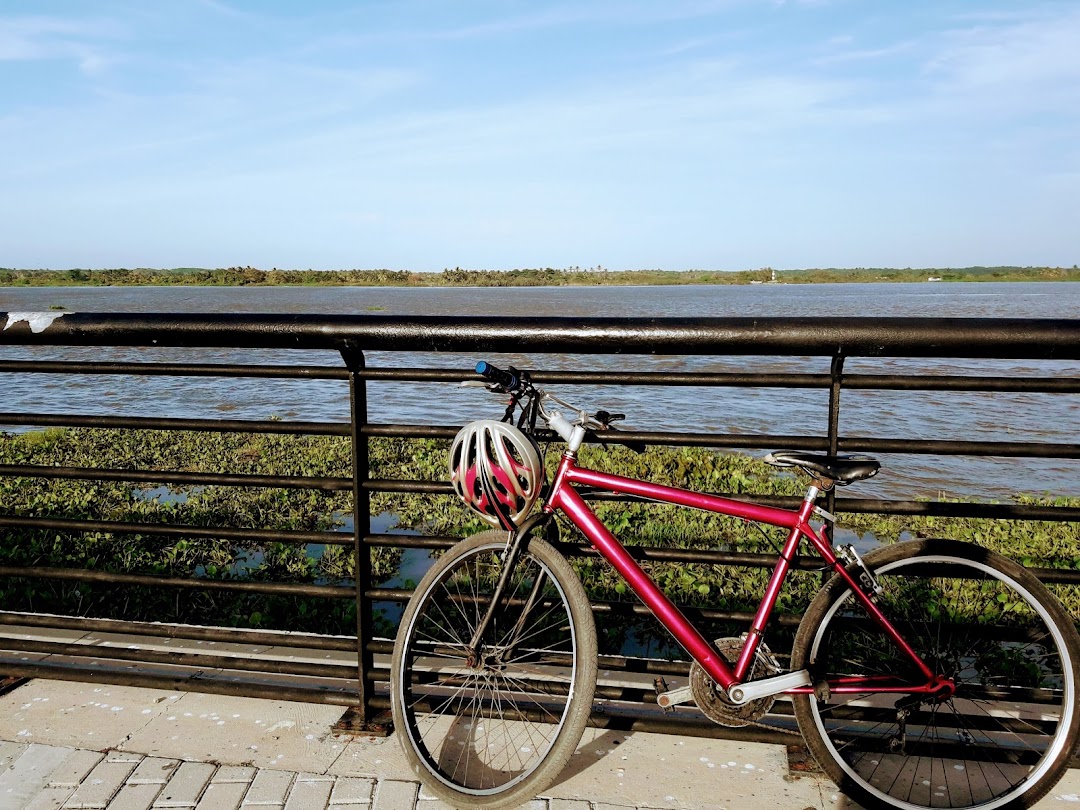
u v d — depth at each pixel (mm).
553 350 2703
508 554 2602
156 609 5430
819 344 2520
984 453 2553
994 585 4957
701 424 15062
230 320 2865
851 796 2502
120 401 19219
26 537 6258
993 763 2678
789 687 2432
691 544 6062
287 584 3029
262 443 11672
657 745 2801
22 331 2951
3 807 2482
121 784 2590
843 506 2652
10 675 3273
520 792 2480
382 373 2840
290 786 2582
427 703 2980
